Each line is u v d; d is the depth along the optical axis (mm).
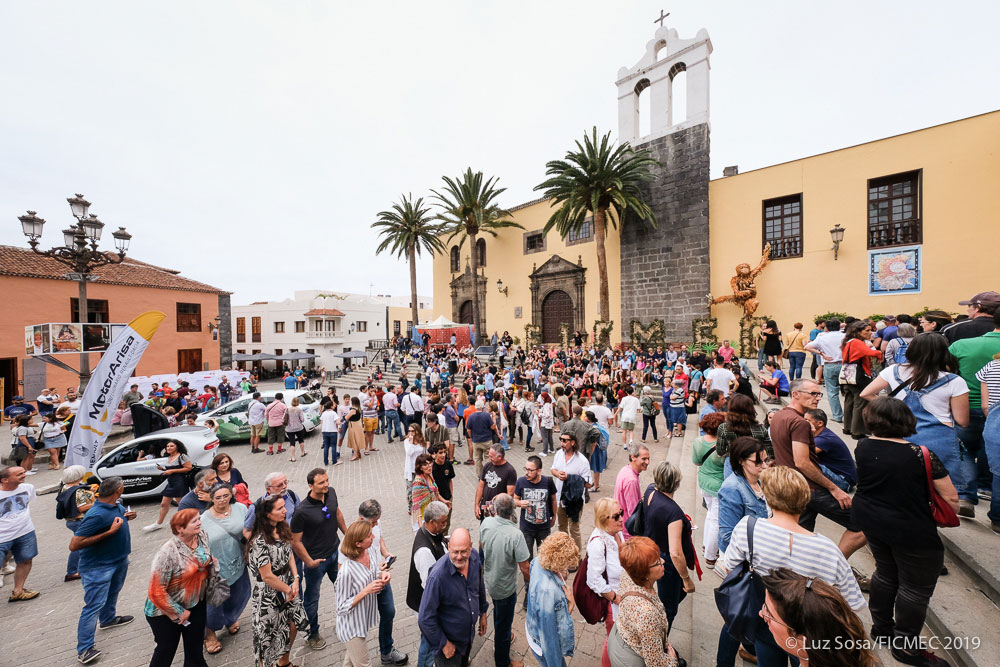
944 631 2809
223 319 30094
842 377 6082
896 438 2676
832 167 16797
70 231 11906
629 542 2646
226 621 4320
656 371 16406
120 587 4633
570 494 5234
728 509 3289
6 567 5930
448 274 35906
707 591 4336
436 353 26359
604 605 3359
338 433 11031
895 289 15359
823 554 2229
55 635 4555
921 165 14914
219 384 22094
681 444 10000
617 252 24125
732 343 19281
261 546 3600
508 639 3641
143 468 8305
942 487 2504
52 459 11141
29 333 12344
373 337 49219
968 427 3902
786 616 1754
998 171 13656
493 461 5395
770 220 18562
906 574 2555
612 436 11727
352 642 3545
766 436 3979
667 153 21328
